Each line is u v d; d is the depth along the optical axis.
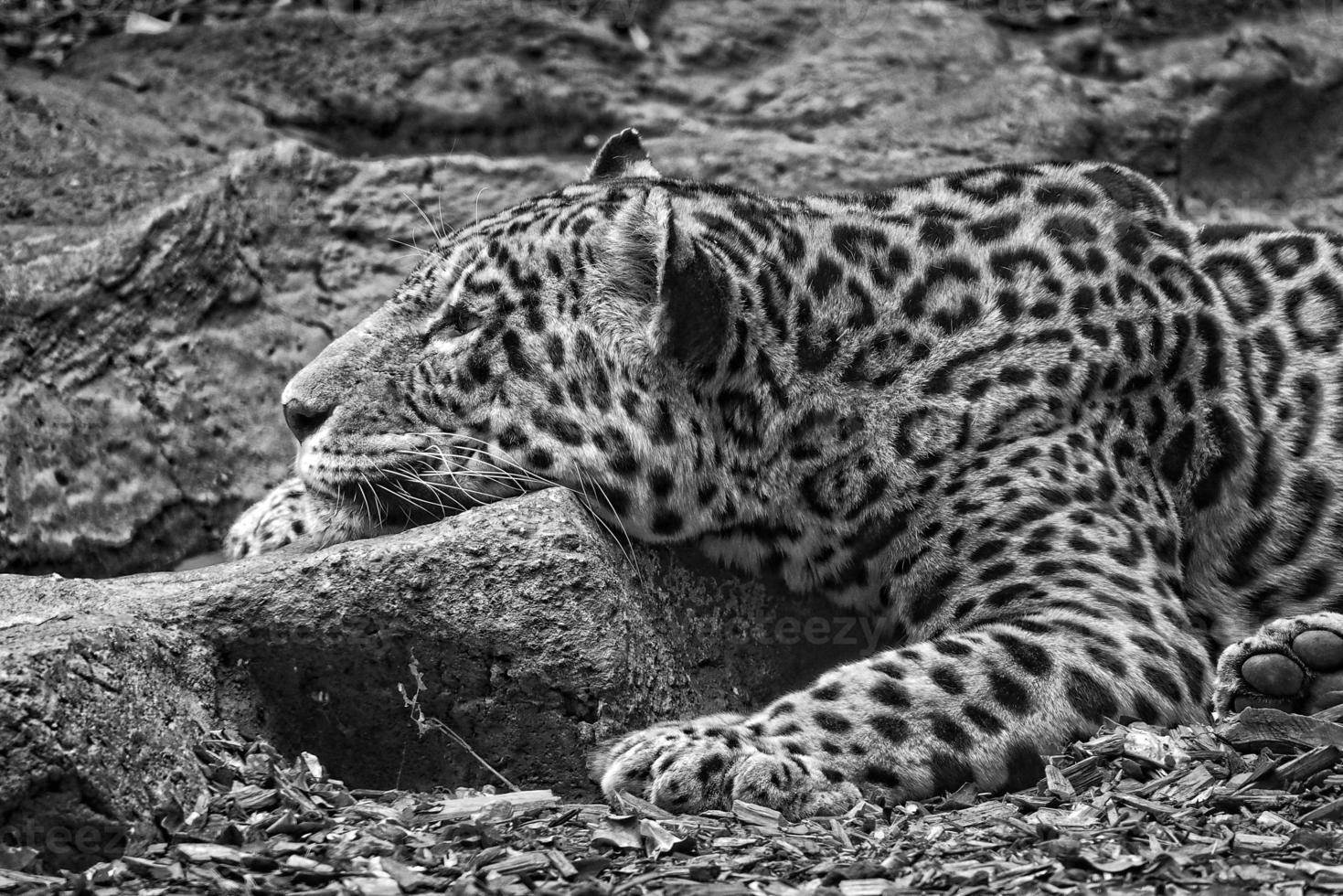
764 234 10.42
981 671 8.88
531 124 17.25
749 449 10.20
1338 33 18.19
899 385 10.16
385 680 8.98
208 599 8.82
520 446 10.03
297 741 9.05
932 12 17.81
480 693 9.03
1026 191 10.89
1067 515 9.75
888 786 8.55
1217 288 10.74
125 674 7.94
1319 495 10.43
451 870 7.14
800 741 8.57
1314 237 11.18
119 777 7.60
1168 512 10.30
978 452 10.00
